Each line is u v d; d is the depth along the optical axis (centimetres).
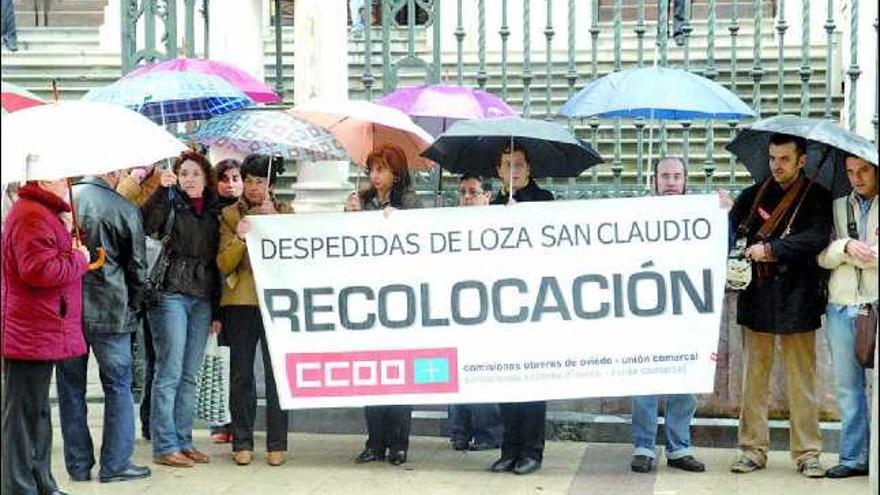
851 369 725
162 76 791
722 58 1417
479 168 805
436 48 925
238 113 765
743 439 758
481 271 736
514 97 1345
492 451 818
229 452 815
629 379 732
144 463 780
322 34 992
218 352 805
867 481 727
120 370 722
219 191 772
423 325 740
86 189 700
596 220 730
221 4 1241
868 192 710
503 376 737
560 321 734
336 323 744
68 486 720
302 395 749
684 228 728
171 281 751
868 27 1098
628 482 730
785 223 722
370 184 785
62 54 1630
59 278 637
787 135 716
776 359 822
